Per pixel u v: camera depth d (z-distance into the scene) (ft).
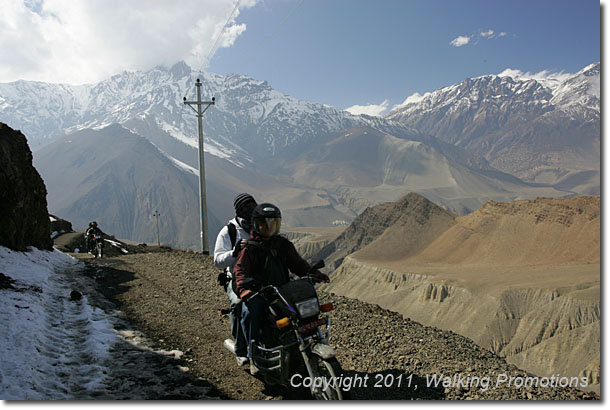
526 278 529.45
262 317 15.60
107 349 20.27
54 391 15.79
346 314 26.71
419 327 25.53
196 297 30.86
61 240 93.25
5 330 20.22
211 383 17.06
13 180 42.83
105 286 34.81
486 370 18.76
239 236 17.37
